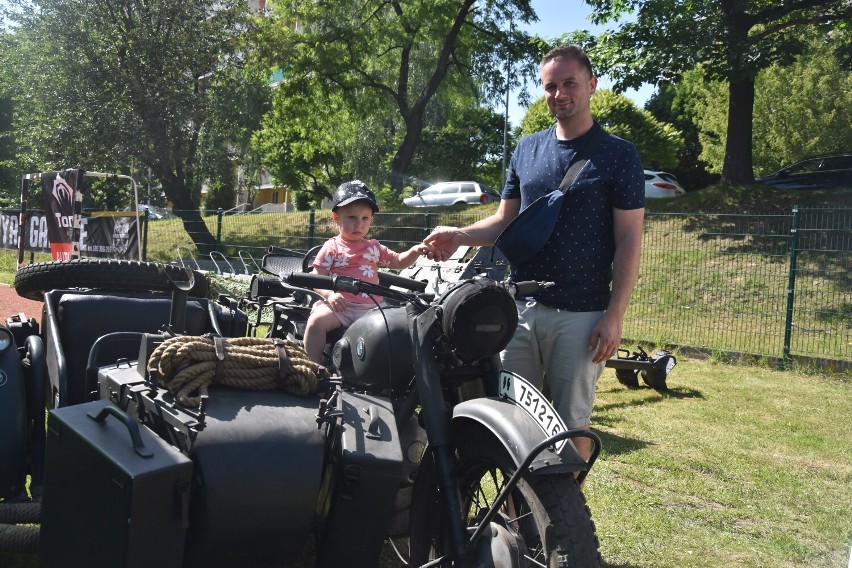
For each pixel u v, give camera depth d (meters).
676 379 8.91
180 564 2.50
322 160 43.09
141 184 27.83
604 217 3.27
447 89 32.53
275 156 42.84
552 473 2.40
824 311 11.16
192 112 23.66
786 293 11.18
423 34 29.77
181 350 2.79
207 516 2.49
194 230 15.94
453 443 2.81
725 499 4.77
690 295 12.16
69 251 11.20
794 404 7.69
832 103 33.06
